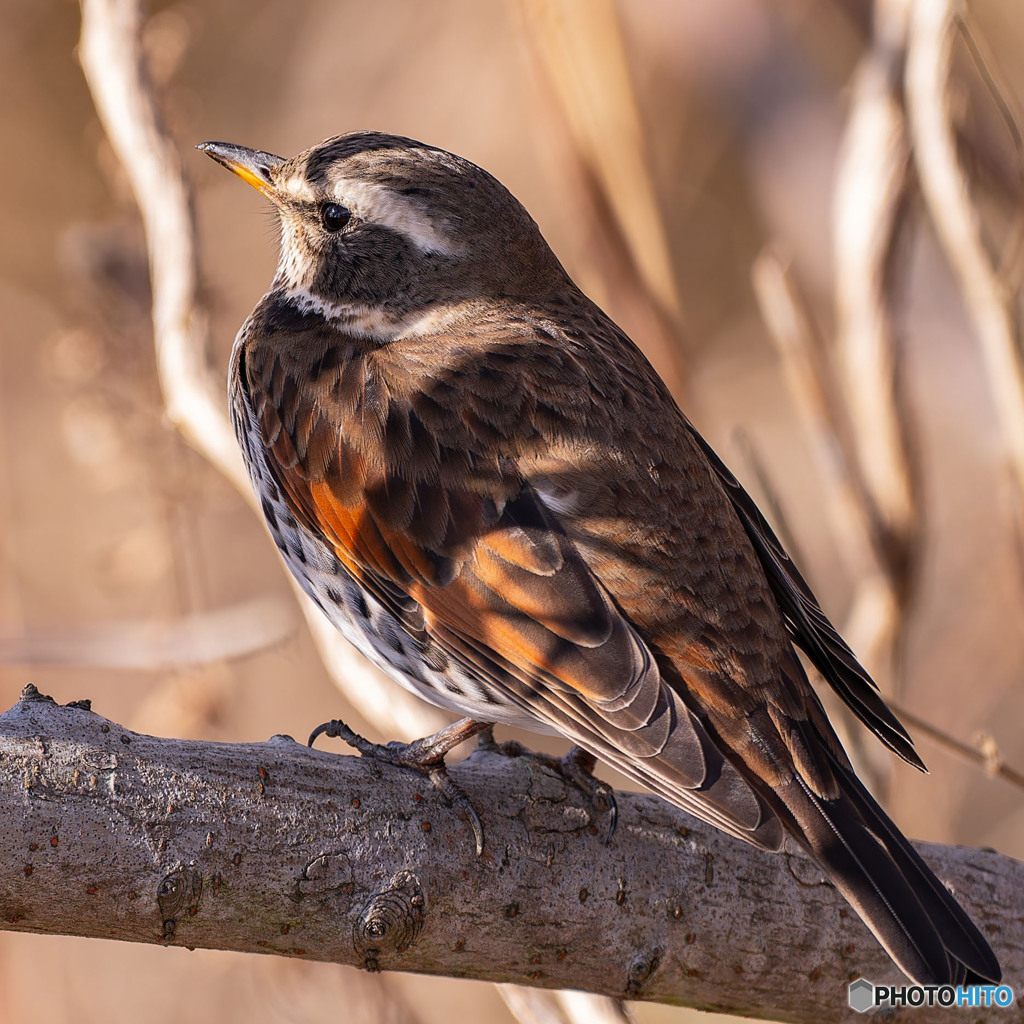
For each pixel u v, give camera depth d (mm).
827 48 17844
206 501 13078
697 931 8094
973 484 17562
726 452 14633
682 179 19281
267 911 7301
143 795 7078
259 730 15219
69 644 11727
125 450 12945
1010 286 11570
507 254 9703
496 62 18000
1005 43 17438
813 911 8273
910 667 15172
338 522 9016
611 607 8078
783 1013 8352
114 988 14125
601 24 12594
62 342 13203
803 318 12070
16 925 6953
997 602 14797
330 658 9711
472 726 8469
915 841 8883
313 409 9211
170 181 10164
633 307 12641
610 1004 8766
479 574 8422
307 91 18625
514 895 7777
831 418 12055
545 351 9016
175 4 18766
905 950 7453
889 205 12125
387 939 7441
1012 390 11570
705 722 8047
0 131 18312
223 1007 14039
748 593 8453
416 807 7695
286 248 10133
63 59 18750
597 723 7809
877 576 11930
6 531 15062
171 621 12508
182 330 9977
